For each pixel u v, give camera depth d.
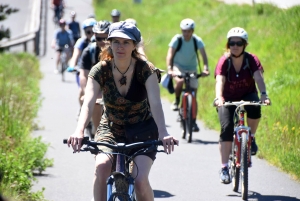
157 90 11.47
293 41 35.78
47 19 90.94
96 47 19.48
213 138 25.61
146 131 11.66
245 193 16.08
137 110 11.77
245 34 16.89
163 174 19.19
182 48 26.38
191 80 26.52
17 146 20.36
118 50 11.31
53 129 27.11
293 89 28.84
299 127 22.72
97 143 10.84
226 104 16.41
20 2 97.94
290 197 16.44
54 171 19.33
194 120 26.02
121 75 11.52
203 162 20.97
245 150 16.12
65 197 16.31
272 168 19.73
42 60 64.44
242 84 17.27
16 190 15.62
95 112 18.94
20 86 36.66
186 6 77.38
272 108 26.17
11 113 24.98
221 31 49.47
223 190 17.27
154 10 83.88
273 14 45.44
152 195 11.22
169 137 10.81
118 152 11.02
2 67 48.16
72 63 22.84
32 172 18.61
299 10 40.31
